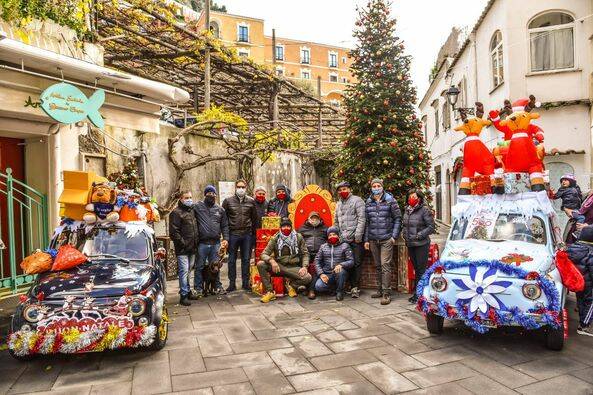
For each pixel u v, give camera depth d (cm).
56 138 816
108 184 599
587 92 1177
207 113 1273
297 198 883
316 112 2269
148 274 527
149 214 672
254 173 1498
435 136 2433
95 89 754
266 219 820
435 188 2516
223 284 916
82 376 448
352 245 786
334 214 835
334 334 574
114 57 1377
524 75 1226
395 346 527
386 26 1066
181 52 1338
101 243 572
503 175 598
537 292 479
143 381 436
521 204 590
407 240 738
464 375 442
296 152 1689
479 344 530
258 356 499
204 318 655
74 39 854
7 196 742
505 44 1255
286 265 780
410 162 1037
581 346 520
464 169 632
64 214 584
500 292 490
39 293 474
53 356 501
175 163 1084
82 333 449
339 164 1130
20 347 443
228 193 1339
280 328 604
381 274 771
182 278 736
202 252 777
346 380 434
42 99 617
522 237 579
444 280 529
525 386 414
